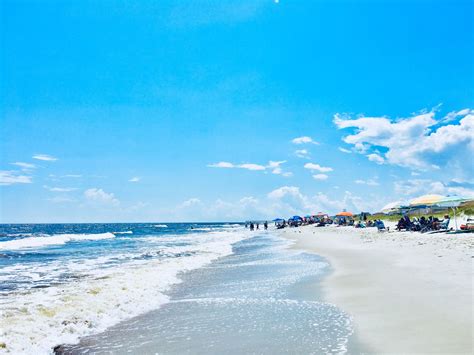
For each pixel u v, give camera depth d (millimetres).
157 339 8148
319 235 49750
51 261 25625
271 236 58406
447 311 8383
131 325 9383
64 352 7527
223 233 82375
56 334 8391
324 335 7605
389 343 6758
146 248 36531
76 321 9297
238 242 45281
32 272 19703
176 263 21781
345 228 65000
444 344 6457
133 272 18000
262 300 11555
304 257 23609
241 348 7234
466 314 8078
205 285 14898
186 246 38656
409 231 39562
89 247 39875
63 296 12180
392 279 12984
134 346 7758
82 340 8242
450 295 9820
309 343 7176
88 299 11430
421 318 8047
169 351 7328
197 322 9383
